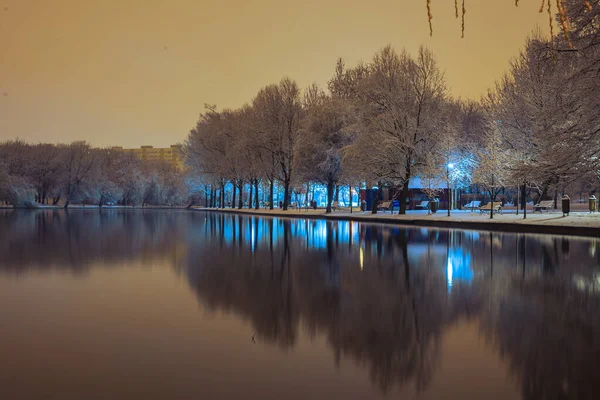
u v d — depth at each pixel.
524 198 26.80
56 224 30.06
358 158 34.06
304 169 42.03
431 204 36.75
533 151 30.86
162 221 35.22
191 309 6.91
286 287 8.62
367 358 4.78
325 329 5.84
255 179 57.94
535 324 6.05
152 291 8.27
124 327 5.93
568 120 21.34
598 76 18.66
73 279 9.54
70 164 91.19
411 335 5.58
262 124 48.09
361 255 13.45
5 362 4.66
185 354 4.88
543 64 22.36
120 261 12.28
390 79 33.44
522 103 33.81
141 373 4.36
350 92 41.53
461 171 36.06
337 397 3.82
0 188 73.75
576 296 7.78
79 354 4.90
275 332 5.71
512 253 13.64
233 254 13.83
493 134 34.19
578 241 17.22
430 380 4.18
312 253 14.00
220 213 57.31
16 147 90.81
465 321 6.21
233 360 4.71
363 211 45.78
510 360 4.70
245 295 7.93
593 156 20.80
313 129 41.34
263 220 37.09
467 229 24.41
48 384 4.10
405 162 32.94
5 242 17.52
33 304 7.26
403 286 8.70
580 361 4.66
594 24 18.77
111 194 95.75
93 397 3.82
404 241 17.73
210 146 60.12
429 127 32.41
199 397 3.82
